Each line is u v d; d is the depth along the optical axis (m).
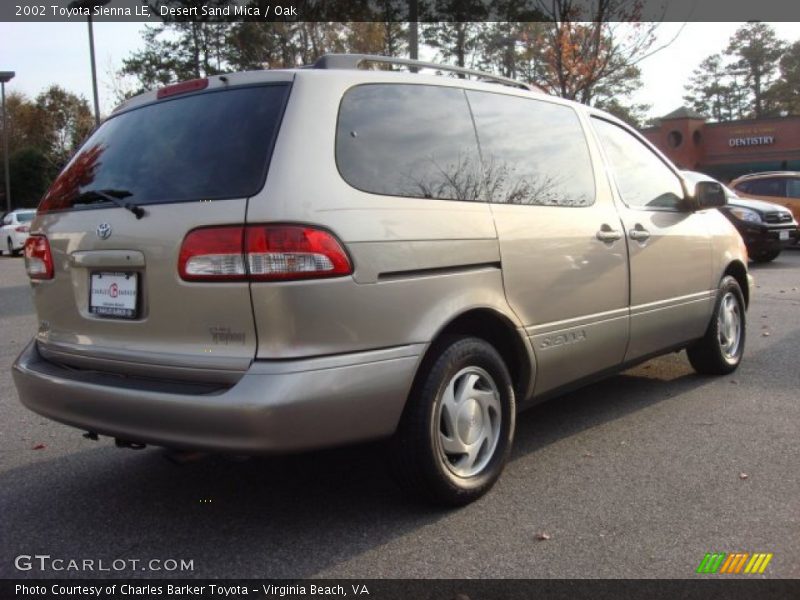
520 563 2.91
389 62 3.51
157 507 3.53
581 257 4.01
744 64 69.38
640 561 2.91
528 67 15.03
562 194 4.04
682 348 5.21
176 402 2.85
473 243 3.38
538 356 3.76
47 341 3.56
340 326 2.89
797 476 3.73
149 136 3.33
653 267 4.61
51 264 3.49
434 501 3.35
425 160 3.34
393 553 3.01
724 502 3.44
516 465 3.95
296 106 3.02
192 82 3.34
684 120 35.38
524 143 3.92
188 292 2.93
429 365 3.23
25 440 4.58
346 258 2.90
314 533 3.21
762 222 13.81
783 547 3.00
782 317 8.16
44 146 51.34
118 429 3.06
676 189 5.12
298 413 2.78
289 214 2.81
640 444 4.24
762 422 4.57
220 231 2.86
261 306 2.80
